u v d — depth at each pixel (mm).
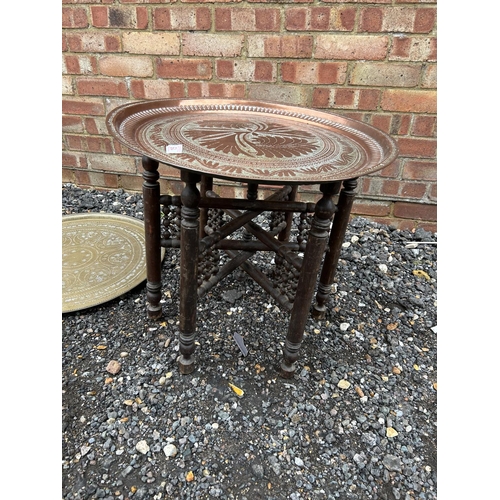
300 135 1248
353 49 1808
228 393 1209
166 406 1160
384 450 1086
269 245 1290
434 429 1155
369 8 1716
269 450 1062
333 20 1763
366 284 1765
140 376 1252
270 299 1621
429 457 1075
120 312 1505
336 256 1406
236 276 1734
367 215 2209
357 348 1428
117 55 2002
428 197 2078
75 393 1186
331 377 1296
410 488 999
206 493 958
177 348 1358
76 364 1282
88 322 1449
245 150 1070
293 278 1248
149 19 1889
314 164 1009
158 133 1138
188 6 1830
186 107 1417
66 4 1917
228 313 1534
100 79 2082
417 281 1805
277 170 945
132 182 2363
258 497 958
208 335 1423
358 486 997
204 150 1038
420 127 1916
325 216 1013
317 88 1923
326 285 1474
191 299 1124
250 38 1858
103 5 1891
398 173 2043
